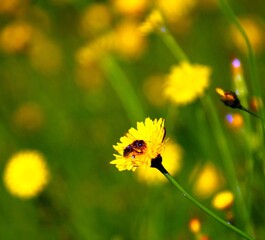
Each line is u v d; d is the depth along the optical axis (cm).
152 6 91
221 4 67
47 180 80
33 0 98
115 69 88
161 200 78
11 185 79
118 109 97
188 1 96
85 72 101
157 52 101
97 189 87
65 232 82
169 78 77
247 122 68
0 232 85
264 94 92
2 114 98
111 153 92
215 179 79
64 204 84
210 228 75
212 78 96
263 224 74
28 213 85
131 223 81
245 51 97
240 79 67
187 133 85
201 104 77
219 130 73
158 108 94
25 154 80
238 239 69
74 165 91
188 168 83
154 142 57
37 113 98
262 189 73
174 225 79
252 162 68
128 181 87
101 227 83
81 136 94
